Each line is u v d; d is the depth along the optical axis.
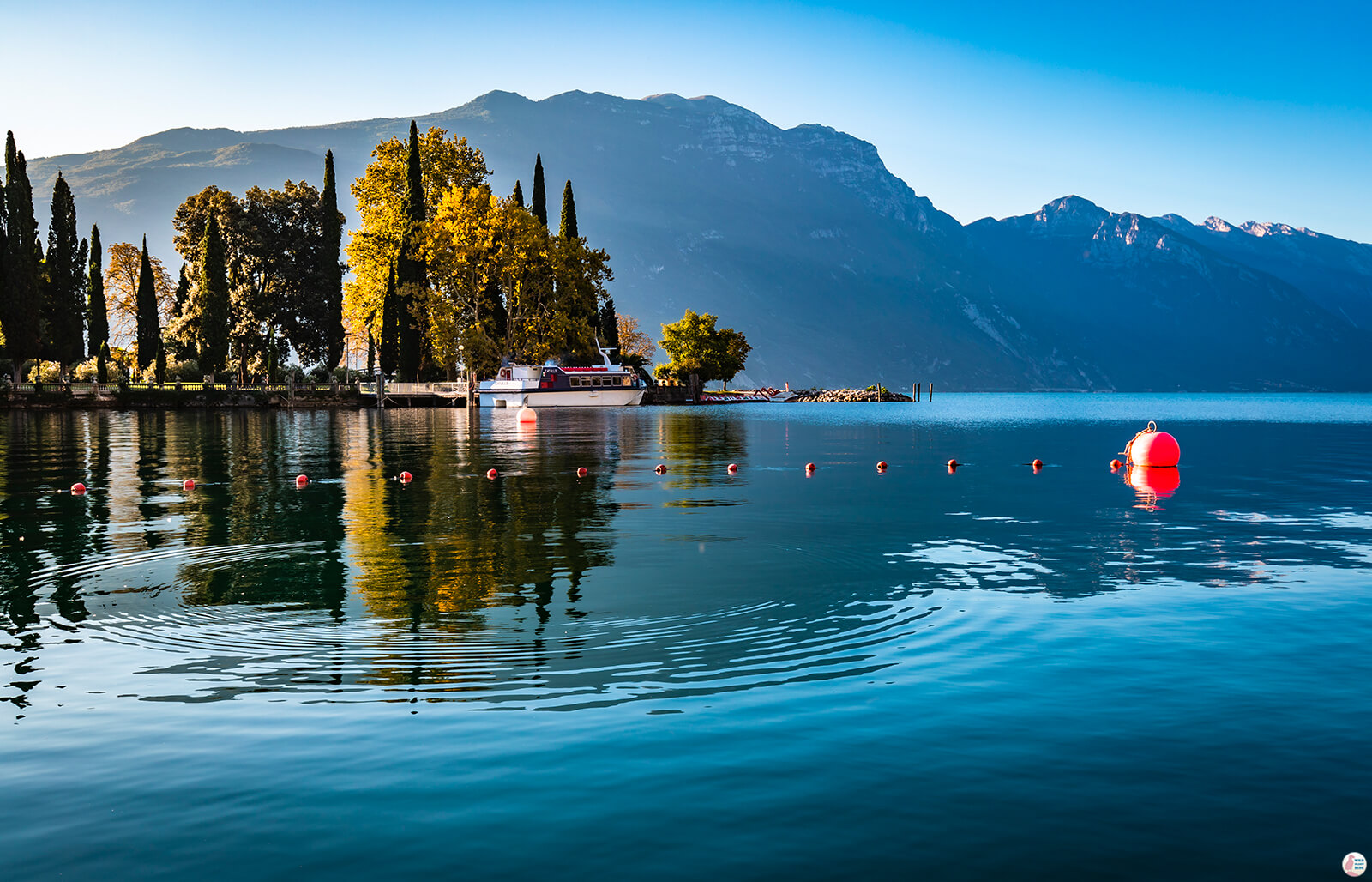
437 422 69.88
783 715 8.02
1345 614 11.75
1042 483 28.73
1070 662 9.62
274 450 39.97
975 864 5.60
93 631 10.90
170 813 6.25
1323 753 7.22
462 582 13.69
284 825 6.08
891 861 5.63
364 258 106.81
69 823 6.14
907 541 17.47
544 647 10.20
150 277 106.88
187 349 117.88
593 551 16.28
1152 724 7.83
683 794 6.49
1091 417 102.38
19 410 81.56
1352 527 19.62
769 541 17.41
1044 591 13.13
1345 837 5.91
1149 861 5.64
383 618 11.53
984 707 8.23
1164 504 23.53
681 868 5.55
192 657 9.80
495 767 6.92
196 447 41.94
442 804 6.35
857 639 10.52
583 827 6.03
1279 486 28.19
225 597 12.62
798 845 5.81
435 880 5.43
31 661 9.69
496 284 102.12
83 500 23.17
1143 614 11.74
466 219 97.62
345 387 97.62
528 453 39.22
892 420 85.94
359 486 26.39
